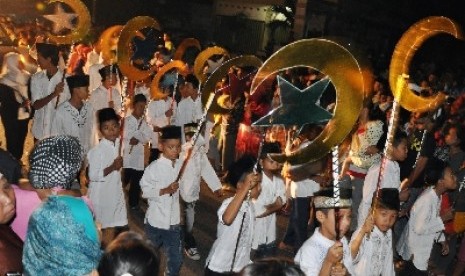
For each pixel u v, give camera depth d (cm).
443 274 689
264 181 546
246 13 2514
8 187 351
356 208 751
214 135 1076
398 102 405
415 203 596
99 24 2608
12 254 330
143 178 574
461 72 1933
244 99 1018
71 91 765
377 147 735
